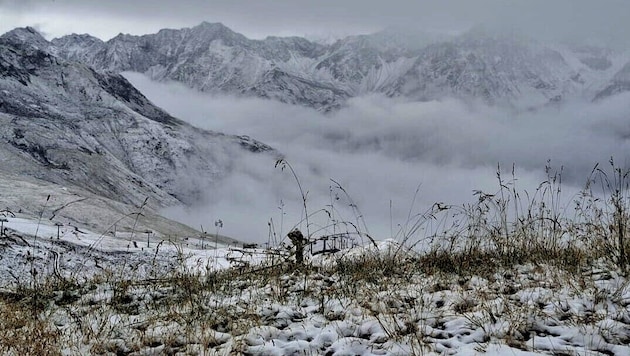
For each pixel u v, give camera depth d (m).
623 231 7.26
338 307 6.67
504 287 6.88
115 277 9.23
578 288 6.50
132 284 8.46
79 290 8.30
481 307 6.13
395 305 6.57
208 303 7.21
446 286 7.19
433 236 8.28
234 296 7.49
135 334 6.24
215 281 8.31
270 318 6.46
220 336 6.00
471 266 7.84
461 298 6.61
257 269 8.98
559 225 7.91
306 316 6.51
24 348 5.80
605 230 7.45
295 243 8.62
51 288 8.33
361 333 5.84
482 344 5.31
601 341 5.24
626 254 7.02
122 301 7.63
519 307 6.04
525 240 8.04
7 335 6.27
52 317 7.06
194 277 8.40
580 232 7.80
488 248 8.23
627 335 5.28
